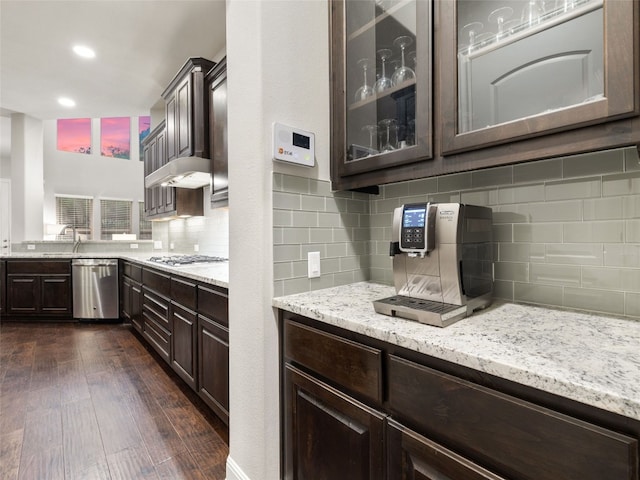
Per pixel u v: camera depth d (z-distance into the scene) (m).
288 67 1.28
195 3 2.31
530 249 1.13
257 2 1.20
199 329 1.91
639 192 0.93
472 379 0.70
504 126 0.89
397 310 0.95
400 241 1.05
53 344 3.15
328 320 0.99
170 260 2.95
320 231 1.40
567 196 1.05
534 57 0.91
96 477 1.42
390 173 1.20
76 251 4.52
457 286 0.95
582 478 0.54
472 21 1.00
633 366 0.60
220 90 2.32
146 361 2.72
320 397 1.05
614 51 0.72
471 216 1.02
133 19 2.49
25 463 1.49
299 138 1.30
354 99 1.36
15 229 4.46
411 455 0.79
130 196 8.16
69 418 1.86
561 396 0.57
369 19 1.33
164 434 1.72
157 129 3.47
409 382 0.80
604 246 0.99
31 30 2.62
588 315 0.98
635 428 0.50
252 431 1.26
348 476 0.96
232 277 1.38
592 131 0.77
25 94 3.82
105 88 3.66
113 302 3.89
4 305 3.97
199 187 3.36
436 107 1.04
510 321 0.92
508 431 0.63
